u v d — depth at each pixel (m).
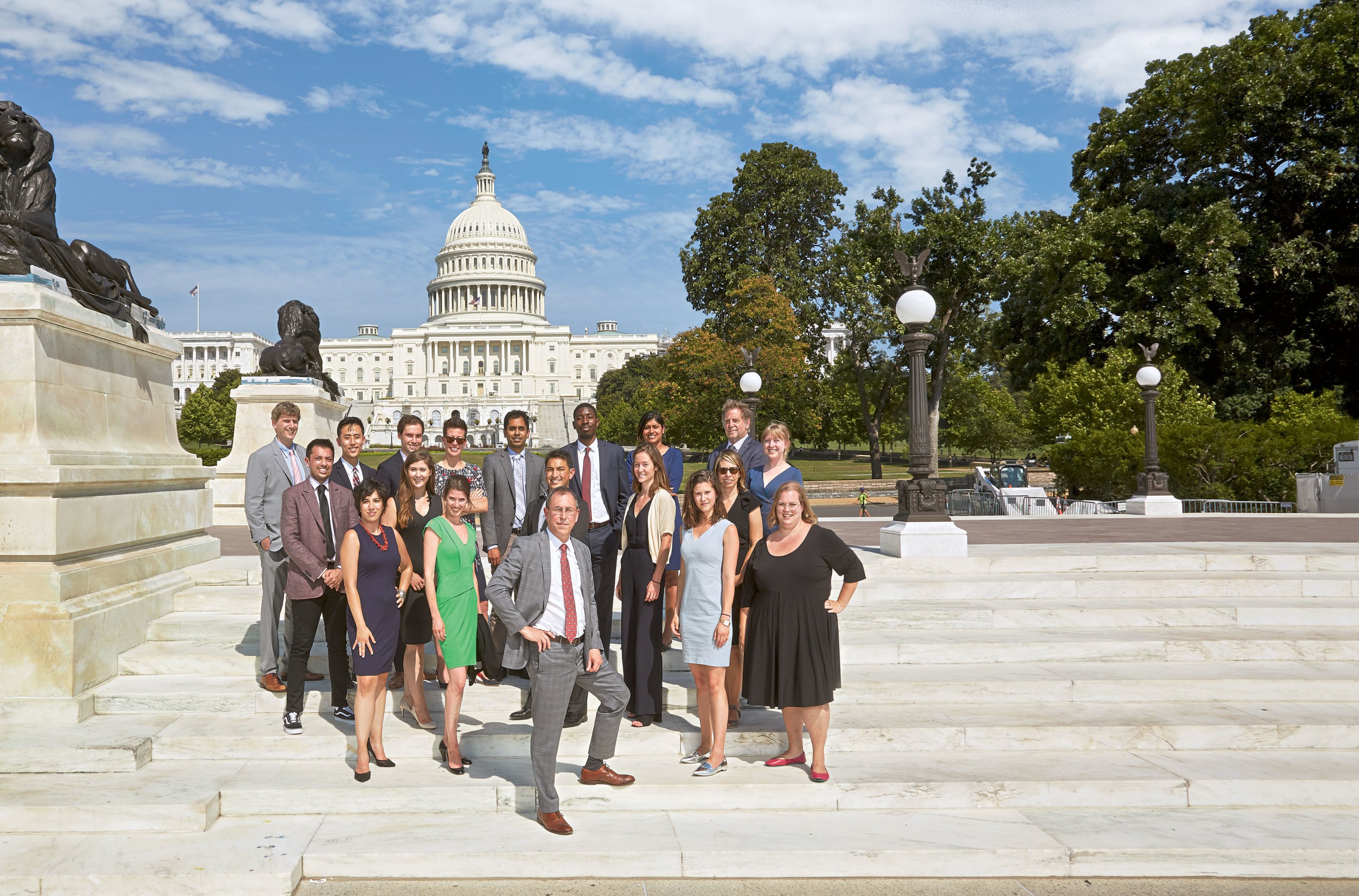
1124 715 6.81
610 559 7.32
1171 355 31.58
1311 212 31.73
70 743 6.11
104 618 7.18
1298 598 9.08
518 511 7.65
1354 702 7.16
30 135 7.28
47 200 7.35
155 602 8.09
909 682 7.15
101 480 7.29
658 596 6.70
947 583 9.09
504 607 5.41
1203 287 29.97
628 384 120.75
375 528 6.20
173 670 7.45
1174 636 8.02
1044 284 33.78
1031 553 10.73
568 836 5.42
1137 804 5.89
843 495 39.22
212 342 146.25
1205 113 30.53
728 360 42.97
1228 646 7.81
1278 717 6.75
